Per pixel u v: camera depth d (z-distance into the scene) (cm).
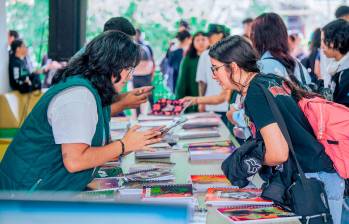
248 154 182
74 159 165
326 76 429
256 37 286
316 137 188
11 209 62
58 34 416
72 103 165
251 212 173
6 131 447
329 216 175
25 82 501
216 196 188
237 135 305
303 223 173
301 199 172
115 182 205
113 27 296
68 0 411
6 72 495
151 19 722
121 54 175
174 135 308
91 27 723
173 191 191
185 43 662
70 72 178
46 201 62
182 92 588
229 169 187
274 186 180
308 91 206
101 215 62
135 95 301
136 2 722
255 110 177
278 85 188
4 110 458
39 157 172
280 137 173
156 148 272
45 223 62
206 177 214
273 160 174
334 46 318
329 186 186
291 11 722
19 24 656
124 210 61
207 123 347
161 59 713
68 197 63
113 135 303
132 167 234
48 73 601
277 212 173
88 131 166
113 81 179
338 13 471
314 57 525
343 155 185
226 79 194
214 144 284
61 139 164
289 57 283
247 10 727
